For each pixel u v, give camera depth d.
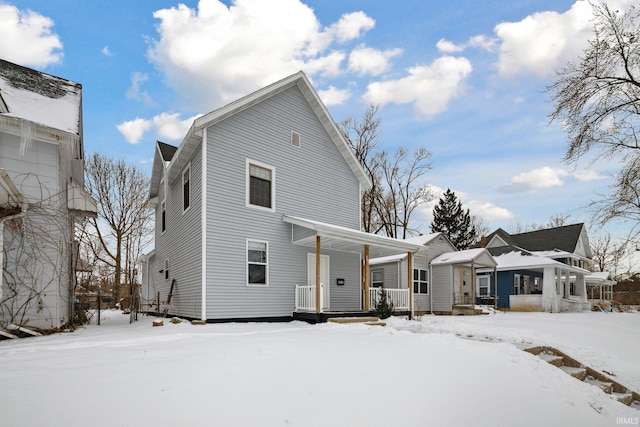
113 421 2.79
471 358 5.55
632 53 11.20
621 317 18.56
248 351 5.29
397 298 14.16
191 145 11.97
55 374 3.96
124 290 26.95
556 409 4.43
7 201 8.05
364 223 32.03
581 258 31.20
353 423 3.13
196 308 11.09
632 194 11.84
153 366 4.31
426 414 3.46
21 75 11.77
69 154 10.32
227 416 3.01
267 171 12.81
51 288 9.11
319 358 4.93
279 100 13.49
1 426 2.62
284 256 12.75
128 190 29.08
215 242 11.12
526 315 18.86
